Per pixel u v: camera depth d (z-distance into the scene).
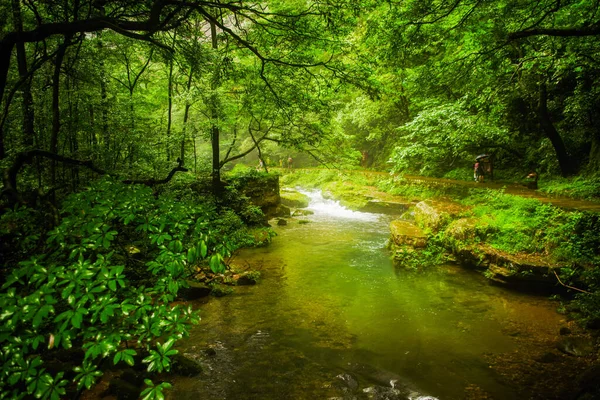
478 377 4.60
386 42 6.70
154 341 5.17
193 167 13.02
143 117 10.96
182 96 11.11
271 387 4.35
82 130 8.43
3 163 4.86
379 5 5.79
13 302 2.00
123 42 10.12
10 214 3.18
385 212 17.19
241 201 13.29
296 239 12.55
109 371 4.28
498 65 7.46
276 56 6.72
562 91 15.20
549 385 4.37
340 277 8.66
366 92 7.01
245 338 5.61
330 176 25.19
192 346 5.28
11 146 6.56
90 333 2.22
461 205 11.96
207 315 6.40
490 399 4.14
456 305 6.96
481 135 14.67
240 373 4.64
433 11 5.89
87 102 8.01
